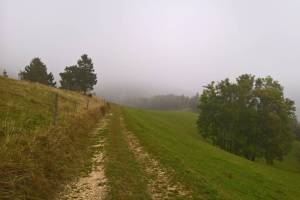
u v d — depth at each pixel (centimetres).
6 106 2012
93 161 1569
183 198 1260
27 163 1106
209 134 6562
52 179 1166
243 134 6125
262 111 5991
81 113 2591
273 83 6481
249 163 3934
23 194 967
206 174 1841
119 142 2111
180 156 2166
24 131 1454
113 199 1111
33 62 8162
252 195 1803
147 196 1209
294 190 2686
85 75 8438
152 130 3412
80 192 1159
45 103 2709
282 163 7731
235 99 6378
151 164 1703
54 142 1448
